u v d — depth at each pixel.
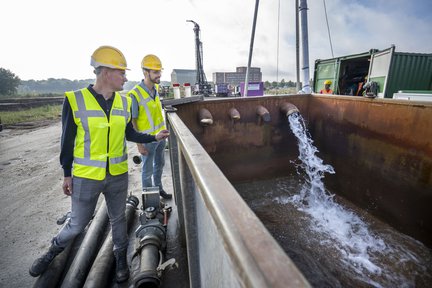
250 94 15.27
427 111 2.14
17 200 3.59
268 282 0.29
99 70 1.60
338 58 8.34
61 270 2.02
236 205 0.48
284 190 3.52
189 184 1.11
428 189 2.19
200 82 23.27
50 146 7.05
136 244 2.12
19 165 5.27
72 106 1.58
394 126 2.45
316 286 2.03
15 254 2.39
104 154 1.72
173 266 2.13
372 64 7.11
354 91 8.30
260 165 3.50
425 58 6.64
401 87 6.65
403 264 2.20
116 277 1.96
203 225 0.86
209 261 0.79
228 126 3.22
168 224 2.76
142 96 2.86
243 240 0.37
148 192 2.46
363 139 2.83
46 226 2.89
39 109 17.59
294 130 3.58
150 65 2.78
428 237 2.23
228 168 3.33
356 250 2.39
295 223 2.83
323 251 2.39
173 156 2.11
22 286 1.99
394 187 2.52
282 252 0.34
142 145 2.88
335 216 2.94
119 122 1.76
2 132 9.52
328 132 3.34
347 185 3.12
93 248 2.16
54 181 4.31
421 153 2.22
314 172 3.67
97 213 2.68
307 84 7.60
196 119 3.02
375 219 2.76
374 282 2.04
